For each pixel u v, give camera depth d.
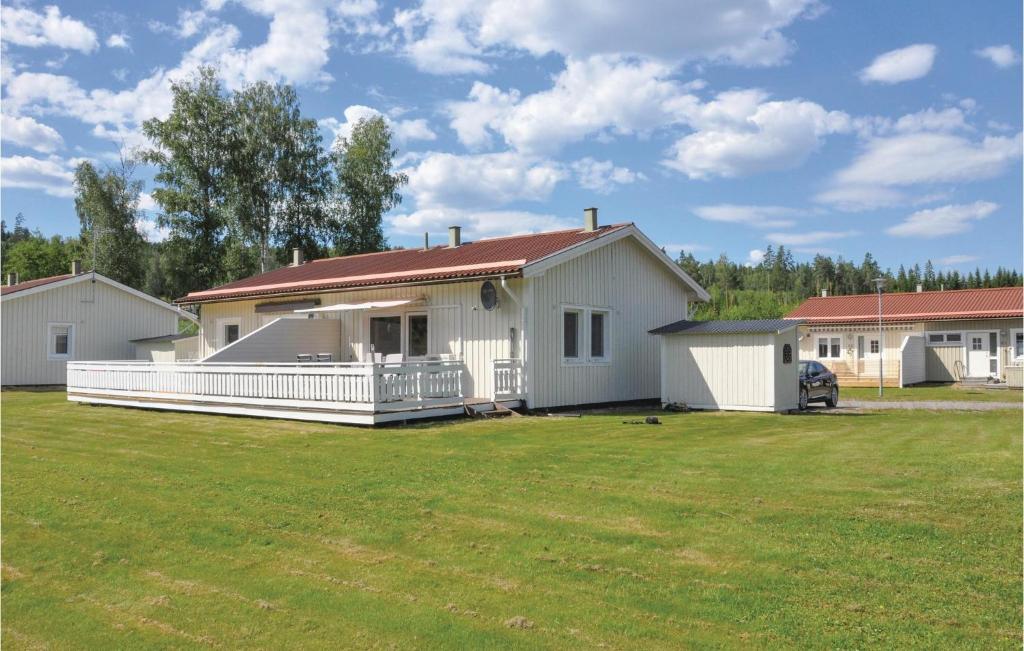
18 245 66.81
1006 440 12.51
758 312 57.62
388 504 7.87
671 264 22.58
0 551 6.59
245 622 5.07
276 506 7.87
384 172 48.72
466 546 6.48
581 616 5.02
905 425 15.45
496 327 17.45
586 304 19.33
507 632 4.80
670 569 5.82
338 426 14.21
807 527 6.82
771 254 141.00
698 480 8.84
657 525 6.96
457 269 17.94
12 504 8.09
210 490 8.63
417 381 15.09
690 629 4.79
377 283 19.19
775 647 4.54
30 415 17.17
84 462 10.52
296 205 44.88
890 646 4.52
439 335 18.47
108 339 31.80
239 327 23.94
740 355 19.11
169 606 5.37
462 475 9.24
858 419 16.94
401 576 5.81
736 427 14.82
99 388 20.02
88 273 30.98
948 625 4.78
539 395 17.44
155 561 6.29
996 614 4.93
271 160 43.88
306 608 5.25
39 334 29.55
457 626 4.90
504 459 10.34
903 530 6.69
